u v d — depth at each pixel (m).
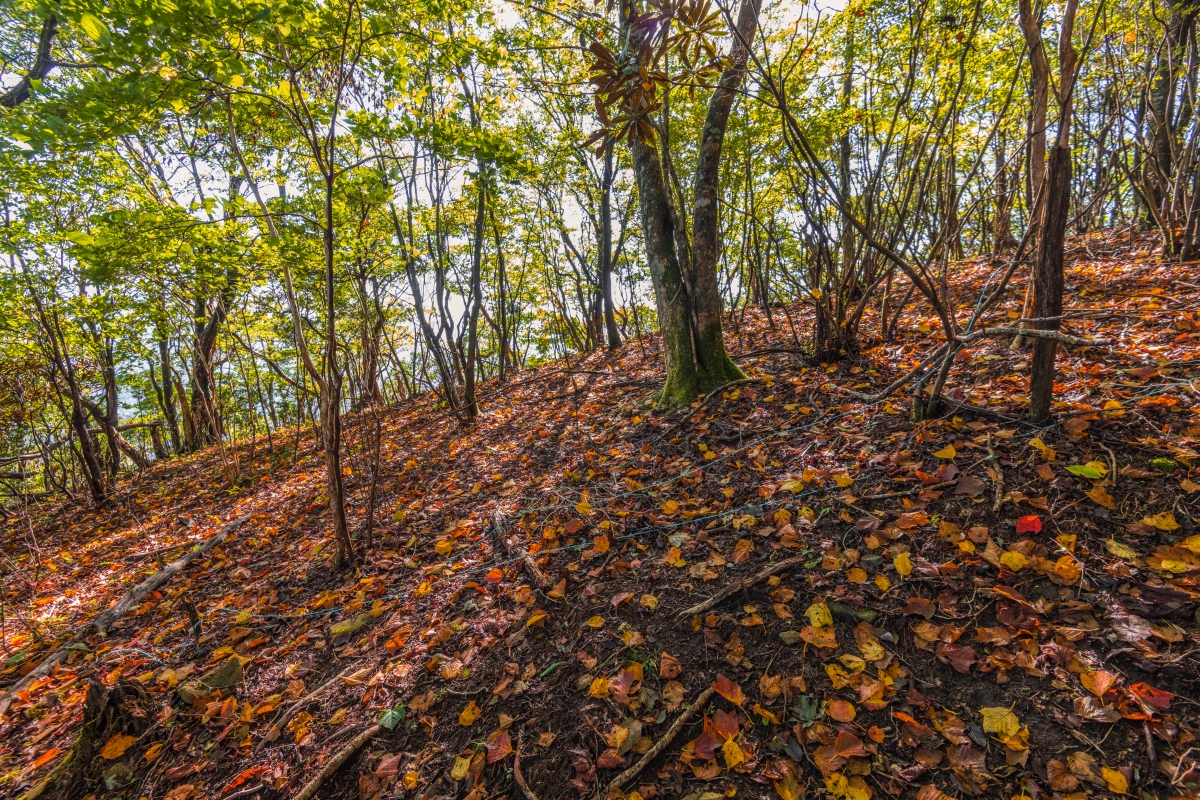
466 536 3.31
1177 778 1.25
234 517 5.19
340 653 2.49
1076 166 6.75
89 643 3.19
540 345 15.69
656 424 4.05
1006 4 4.50
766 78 2.22
